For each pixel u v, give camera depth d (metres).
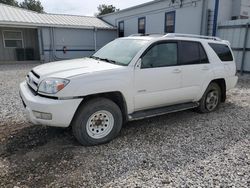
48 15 19.56
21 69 12.33
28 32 17.69
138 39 4.23
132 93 3.67
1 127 4.09
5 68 12.72
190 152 3.30
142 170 2.83
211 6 11.44
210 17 11.60
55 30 17.53
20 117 4.61
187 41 4.46
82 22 19.58
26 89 3.63
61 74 3.24
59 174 2.72
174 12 13.68
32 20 16.72
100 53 4.58
